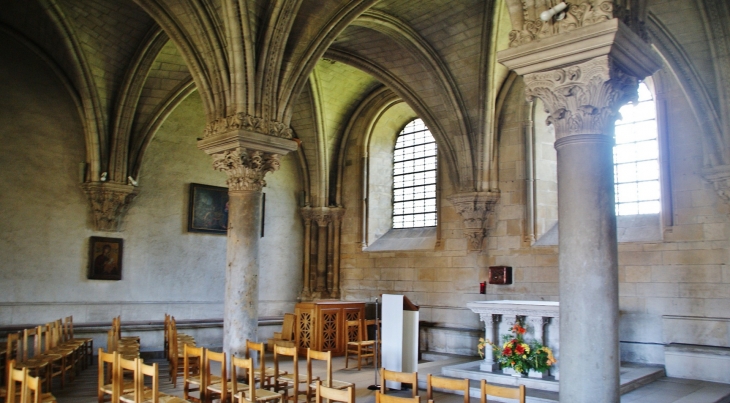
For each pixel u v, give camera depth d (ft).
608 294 25.45
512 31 28.48
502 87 59.47
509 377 41.19
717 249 47.39
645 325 50.16
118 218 61.31
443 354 60.18
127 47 55.67
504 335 41.96
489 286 60.03
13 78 56.18
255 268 43.50
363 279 71.31
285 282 73.26
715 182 47.24
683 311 48.49
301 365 53.72
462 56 55.67
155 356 57.93
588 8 26.21
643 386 43.32
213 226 68.23
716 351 45.47
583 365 25.03
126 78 57.67
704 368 45.85
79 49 54.29
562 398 25.54
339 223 74.33
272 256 72.18
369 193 72.43
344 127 73.97
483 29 52.29
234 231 43.29
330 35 46.14
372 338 64.39
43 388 37.42
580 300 25.50
